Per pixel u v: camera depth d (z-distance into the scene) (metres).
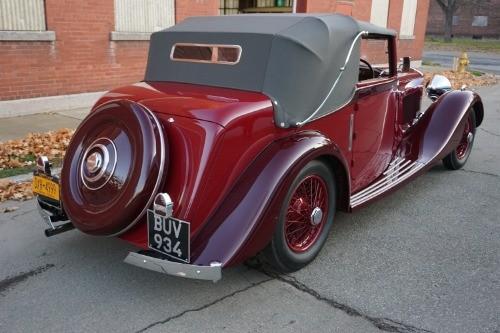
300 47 3.32
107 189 3.01
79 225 3.07
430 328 2.88
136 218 2.94
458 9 40.84
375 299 3.17
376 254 3.77
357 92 4.02
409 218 4.46
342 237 4.05
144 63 9.84
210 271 2.81
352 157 4.14
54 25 8.25
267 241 3.07
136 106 3.08
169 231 2.85
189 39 3.81
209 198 2.96
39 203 3.70
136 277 3.42
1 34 7.58
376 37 4.40
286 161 3.13
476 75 16.36
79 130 3.37
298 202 3.37
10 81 7.88
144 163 2.88
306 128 3.51
